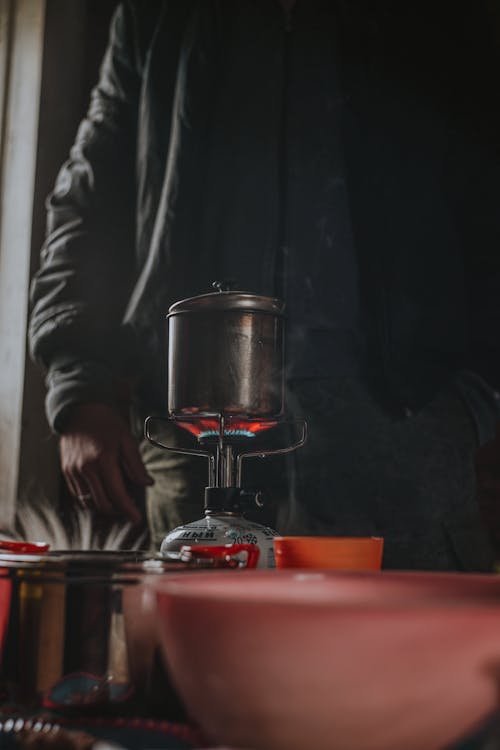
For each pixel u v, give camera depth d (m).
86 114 2.62
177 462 1.45
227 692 0.29
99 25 2.65
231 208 1.53
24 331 2.46
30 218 2.50
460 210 1.63
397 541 1.44
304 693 0.28
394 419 1.45
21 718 0.38
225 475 0.81
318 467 1.41
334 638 0.27
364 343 1.49
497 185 1.61
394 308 1.49
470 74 1.66
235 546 0.55
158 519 1.49
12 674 0.42
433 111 1.59
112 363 1.50
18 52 2.62
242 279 1.51
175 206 1.53
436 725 0.29
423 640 0.27
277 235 1.53
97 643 0.42
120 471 1.34
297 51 1.58
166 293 1.51
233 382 0.80
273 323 0.83
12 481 2.39
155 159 1.59
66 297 1.51
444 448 1.47
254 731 0.29
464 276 1.59
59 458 2.44
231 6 1.59
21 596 0.43
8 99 2.62
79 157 1.64
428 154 1.57
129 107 1.66
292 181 1.53
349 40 1.60
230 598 0.29
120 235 1.61
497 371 1.56
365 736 0.28
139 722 0.40
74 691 0.41
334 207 1.52
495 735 0.32
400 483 1.43
